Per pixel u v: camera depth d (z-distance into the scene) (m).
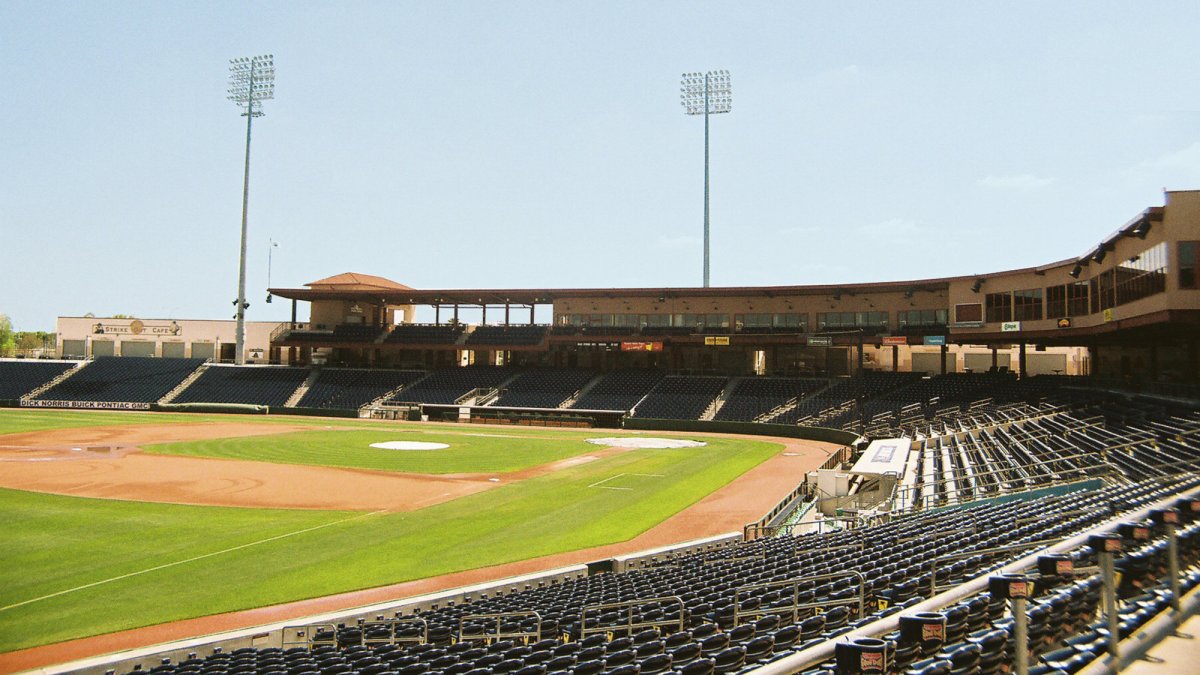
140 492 34.44
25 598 19.75
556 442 58.97
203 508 31.33
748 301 79.81
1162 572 7.74
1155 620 6.62
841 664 4.54
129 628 17.91
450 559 24.28
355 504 33.00
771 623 11.44
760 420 69.44
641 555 23.52
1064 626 7.02
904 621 5.00
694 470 43.97
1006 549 10.95
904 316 72.19
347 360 96.56
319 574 22.42
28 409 82.25
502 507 32.69
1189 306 29.53
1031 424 40.59
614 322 84.69
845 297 75.69
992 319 57.69
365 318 97.69
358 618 18.09
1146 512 6.89
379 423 73.94
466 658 13.25
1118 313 37.16
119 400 86.06
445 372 88.88
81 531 26.86
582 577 21.78
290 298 91.00
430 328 92.31
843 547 18.11
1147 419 31.06
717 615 13.10
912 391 63.84
